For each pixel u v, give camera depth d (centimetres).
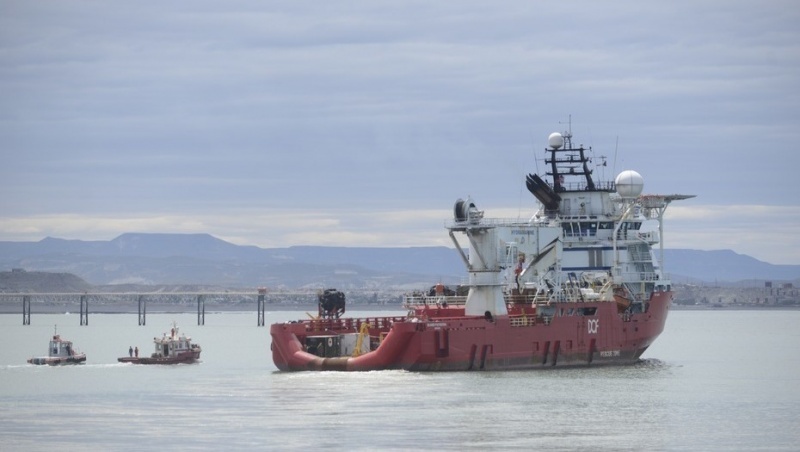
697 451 15462
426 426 16912
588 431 16712
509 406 18800
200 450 15275
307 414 17900
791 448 15662
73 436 16262
